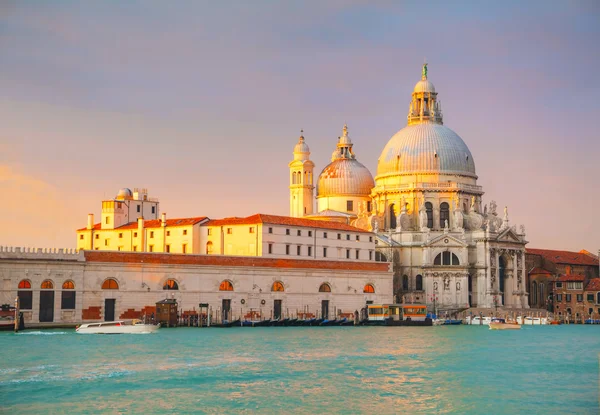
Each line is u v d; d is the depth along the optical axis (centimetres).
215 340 12419
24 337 12531
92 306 15000
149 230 19575
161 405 7112
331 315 18500
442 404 7325
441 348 11831
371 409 7069
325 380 8419
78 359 9662
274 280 17425
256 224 17800
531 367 9619
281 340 12644
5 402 7181
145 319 14938
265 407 7081
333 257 19475
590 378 8762
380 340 13088
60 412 6825
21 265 14212
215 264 16500
